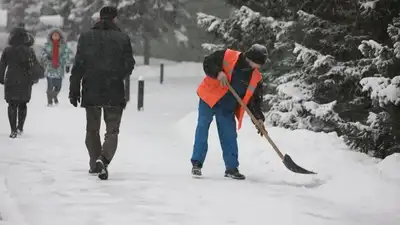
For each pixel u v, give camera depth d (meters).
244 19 37.16
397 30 24.30
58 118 40.53
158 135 33.75
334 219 16.33
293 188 20.08
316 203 18.00
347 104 31.86
